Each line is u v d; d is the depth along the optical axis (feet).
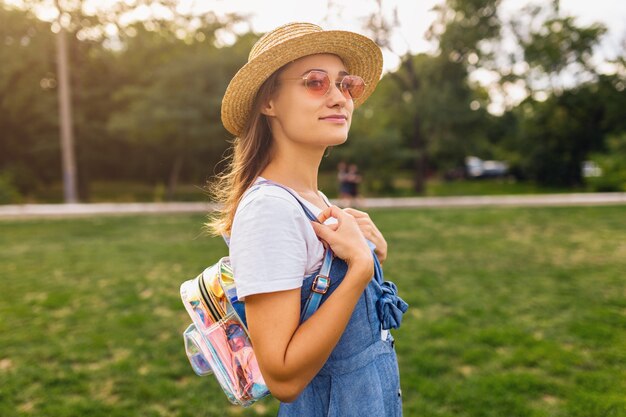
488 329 13.84
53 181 93.09
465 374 11.25
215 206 4.29
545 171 92.48
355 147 76.59
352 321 3.67
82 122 78.69
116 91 82.94
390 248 26.99
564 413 9.55
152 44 78.48
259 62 3.52
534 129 93.15
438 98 73.31
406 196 75.92
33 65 75.31
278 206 3.26
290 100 3.65
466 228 34.55
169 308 16.39
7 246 28.91
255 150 3.87
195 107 63.82
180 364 12.03
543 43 77.51
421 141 85.56
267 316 3.13
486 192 82.64
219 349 3.69
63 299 17.47
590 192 76.02
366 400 3.63
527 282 19.26
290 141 3.81
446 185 97.81
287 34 3.77
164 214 46.93
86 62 80.33
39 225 38.83
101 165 95.14
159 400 10.34
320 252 3.40
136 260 24.45
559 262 22.81
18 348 13.03
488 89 84.43
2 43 71.51
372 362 3.74
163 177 97.09
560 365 11.43
